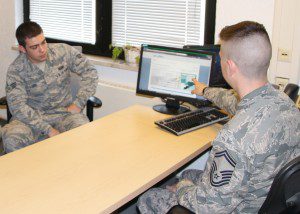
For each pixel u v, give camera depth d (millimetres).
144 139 1908
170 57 2291
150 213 1654
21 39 2463
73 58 2766
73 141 1856
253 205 1355
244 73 1382
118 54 3287
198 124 2074
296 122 1351
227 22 2627
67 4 3656
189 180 1801
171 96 2318
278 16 2330
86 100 2684
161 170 1598
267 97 1356
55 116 2709
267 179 1303
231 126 1322
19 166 1582
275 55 2402
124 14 3287
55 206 1306
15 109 2512
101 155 1712
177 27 3029
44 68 2645
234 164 1281
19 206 1299
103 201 1349
